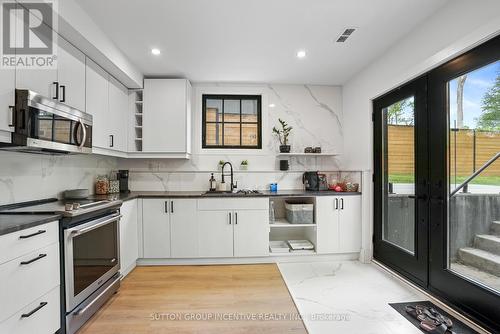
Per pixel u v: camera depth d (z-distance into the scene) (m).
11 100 1.57
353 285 2.53
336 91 3.82
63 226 1.74
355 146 3.48
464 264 1.99
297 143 3.82
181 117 3.33
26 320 1.43
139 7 2.01
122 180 3.36
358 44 2.63
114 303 2.22
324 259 3.22
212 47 2.67
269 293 2.39
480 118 1.85
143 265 3.10
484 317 1.77
